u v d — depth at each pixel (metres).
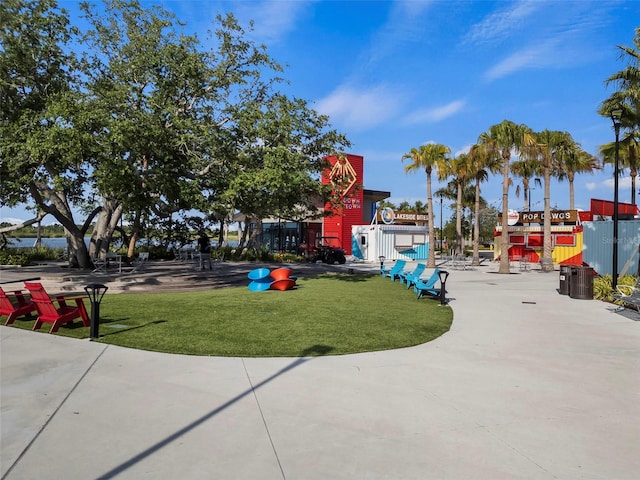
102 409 4.79
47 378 5.75
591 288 14.19
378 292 15.40
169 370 6.18
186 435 4.21
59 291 14.84
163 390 5.40
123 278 16.73
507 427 4.51
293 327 9.10
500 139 26.36
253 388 5.54
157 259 34.19
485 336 8.69
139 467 3.62
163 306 11.51
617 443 4.18
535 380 6.02
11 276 16.70
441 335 8.76
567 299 14.22
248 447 4.00
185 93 17.52
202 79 17.09
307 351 7.32
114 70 16.22
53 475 3.47
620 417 4.79
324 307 11.63
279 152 14.67
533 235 37.88
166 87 16.52
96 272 18.77
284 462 3.74
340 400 5.19
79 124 12.78
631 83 17.14
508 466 3.73
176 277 17.61
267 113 15.45
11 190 16.33
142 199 15.34
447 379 6.02
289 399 5.19
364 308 11.68
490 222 72.88
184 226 34.81
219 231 39.69
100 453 3.84
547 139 28.09
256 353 7.14
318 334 8.54
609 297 13.80
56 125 12.88
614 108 15.78
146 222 28.55
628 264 23.55
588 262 25.06
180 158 16.05
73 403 4.94
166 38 17.02
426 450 3.99
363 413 4.82
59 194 20.09
